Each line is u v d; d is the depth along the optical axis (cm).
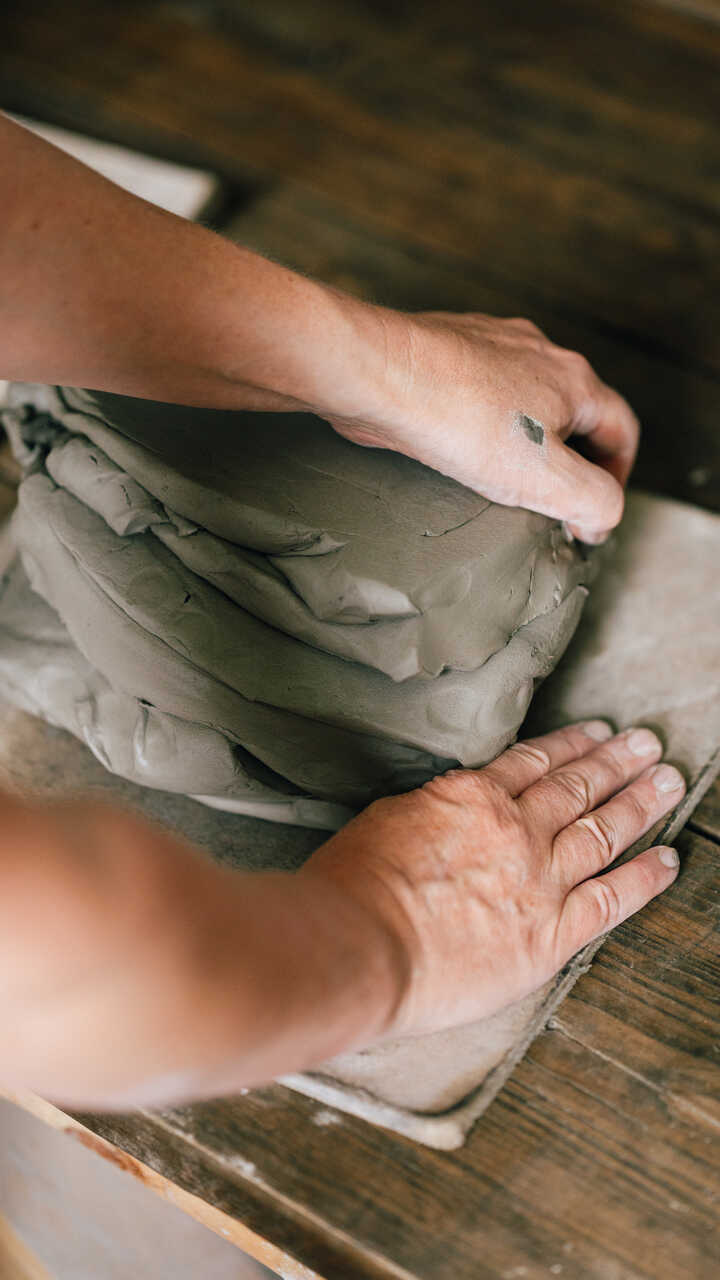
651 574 99
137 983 46
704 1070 71
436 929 66
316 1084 71
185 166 149
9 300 58
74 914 45
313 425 80
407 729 75
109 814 51
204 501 74
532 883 70
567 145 149
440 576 71
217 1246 95
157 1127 71
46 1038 46
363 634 73
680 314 131
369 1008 59
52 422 86
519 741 86
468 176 146
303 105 155
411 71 159
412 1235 66
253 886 57
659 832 81
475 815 71
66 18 168
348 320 68
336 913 61
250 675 75
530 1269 64
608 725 86
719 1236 65
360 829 70
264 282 65
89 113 155
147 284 61
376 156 149
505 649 76
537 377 79
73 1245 100
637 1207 66
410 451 75
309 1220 67
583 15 165
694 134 150
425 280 135
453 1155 69
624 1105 70
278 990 53
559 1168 68
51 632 87
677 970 76
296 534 73
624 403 89
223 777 77
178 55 162
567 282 135
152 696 77
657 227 140
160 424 79
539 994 75
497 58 160
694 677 91
